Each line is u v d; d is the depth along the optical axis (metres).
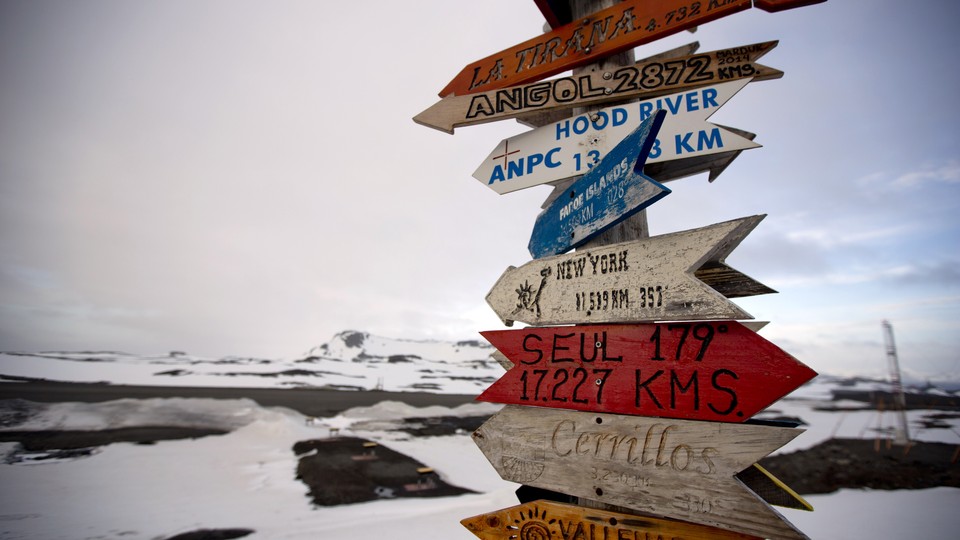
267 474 19.53
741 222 1.37
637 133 1.51
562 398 1.69
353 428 37.34
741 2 1.81
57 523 12.42
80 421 38.81
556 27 2.35
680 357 1.48
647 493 1.45
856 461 23.91
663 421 1.48
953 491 17.64
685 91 1.91
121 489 16.61
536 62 2.24
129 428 35.16
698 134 1.81
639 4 2.04
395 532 10.76
